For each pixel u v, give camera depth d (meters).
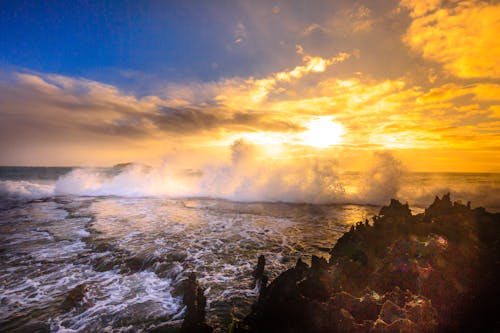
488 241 6.77
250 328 4.27
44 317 5.86
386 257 5.45
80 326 5.55
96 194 28.55
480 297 4.16
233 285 7.38
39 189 30.33
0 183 32.47
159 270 8.45
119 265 8.81
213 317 5.82
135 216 17.16
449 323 3.63
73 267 8.66
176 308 6.24
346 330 3.65
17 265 8.77
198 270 8.40
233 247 10.76
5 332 5.35
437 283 4.39
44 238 11.82
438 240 5.75
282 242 11.52
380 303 4.09
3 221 15.38
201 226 14.46
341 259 5.66
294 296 4.50
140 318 5.82
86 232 12.92
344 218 17.14
